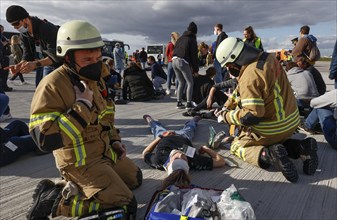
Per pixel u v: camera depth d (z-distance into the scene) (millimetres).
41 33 3715
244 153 3480
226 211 2041
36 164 3602
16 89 10148
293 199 2730
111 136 2703
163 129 4621
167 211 2146
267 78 2975
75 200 2248
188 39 6207
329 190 2893
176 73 6648
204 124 5465
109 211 2180
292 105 3279
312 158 3152
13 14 3643
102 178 2258
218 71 8328
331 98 3873
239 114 3107
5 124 5234
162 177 3240
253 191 2885
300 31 6465
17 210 2578
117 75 8930
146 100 8148
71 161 2242
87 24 2166
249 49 3102
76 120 2033
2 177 3244
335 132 3900
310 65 5477
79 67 2166
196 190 2322
